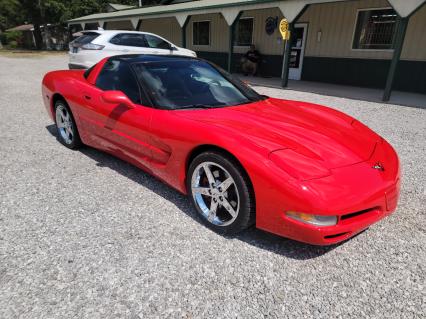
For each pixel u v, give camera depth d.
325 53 11.70
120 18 17.73
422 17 9.24
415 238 2.45
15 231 2.38
